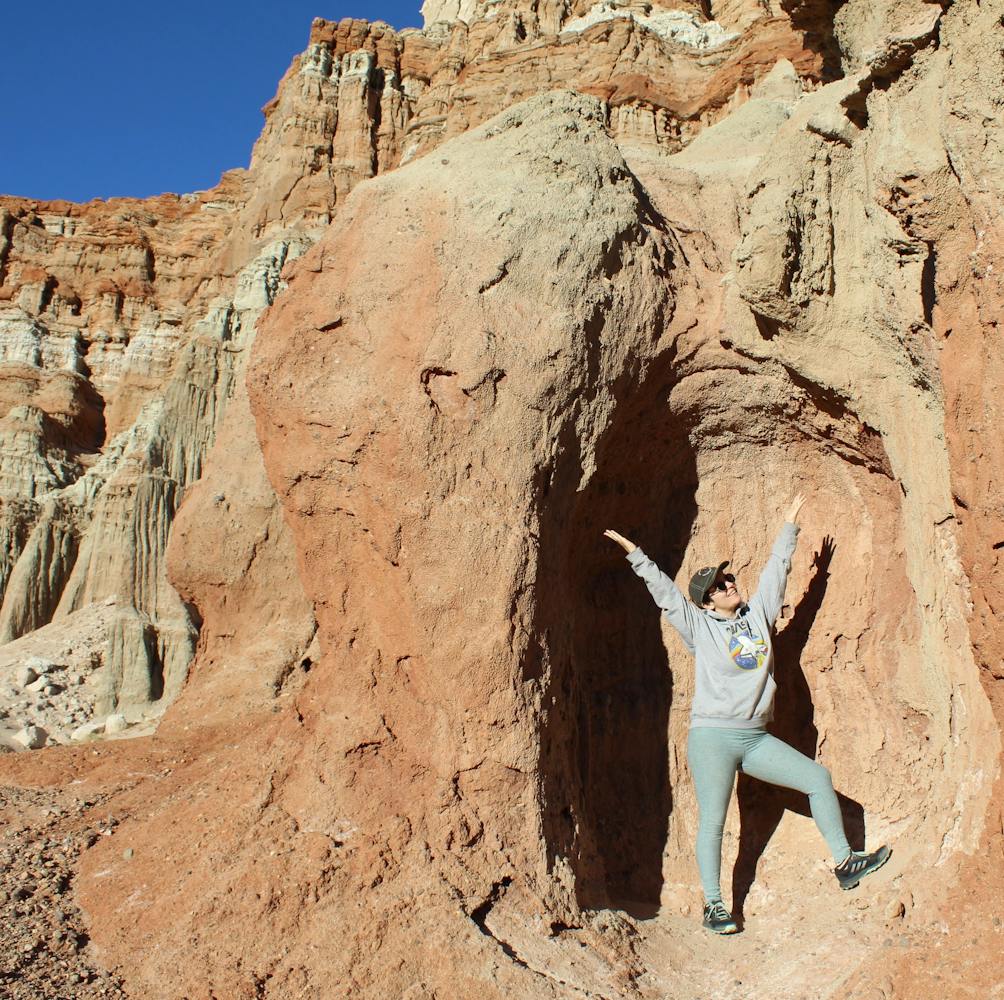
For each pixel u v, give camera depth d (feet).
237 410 36.47
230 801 16.16
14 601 81.61
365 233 17.19
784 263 16.12
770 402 17.93
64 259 110.93
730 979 14.05
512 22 96.17
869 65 14.78
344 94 103.24
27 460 91.40
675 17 88.28
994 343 12.59
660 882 17.06
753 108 23.24
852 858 14.66
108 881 15.66
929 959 12.31
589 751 17.65
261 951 13.44
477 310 16.03
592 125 18.38
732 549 18.57
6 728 62.39
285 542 33.58
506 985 12.87
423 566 15.35
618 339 17.17
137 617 74.90
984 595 12.86
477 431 15.69
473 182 17.11
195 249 111.04
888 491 17.25
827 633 17.65
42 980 13.20
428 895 13.97
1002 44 12.42
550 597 16.21
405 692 15.57
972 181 12.73
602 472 18.25
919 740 16.42
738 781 17.51
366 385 16.03
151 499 81.71
